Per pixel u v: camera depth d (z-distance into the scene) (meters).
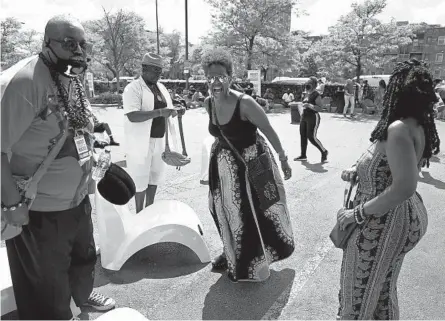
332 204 5.18
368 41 22.48
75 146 2.06
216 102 2.93
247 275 3.11
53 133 1.94
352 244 1.99
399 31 22.66
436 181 6.39
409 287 3.14
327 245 3.90
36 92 1.84
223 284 3.13
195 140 10.23
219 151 3.09
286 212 3.23
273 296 2.98
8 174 1.82
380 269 1.95
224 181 3.03
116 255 3.28
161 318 2.71
